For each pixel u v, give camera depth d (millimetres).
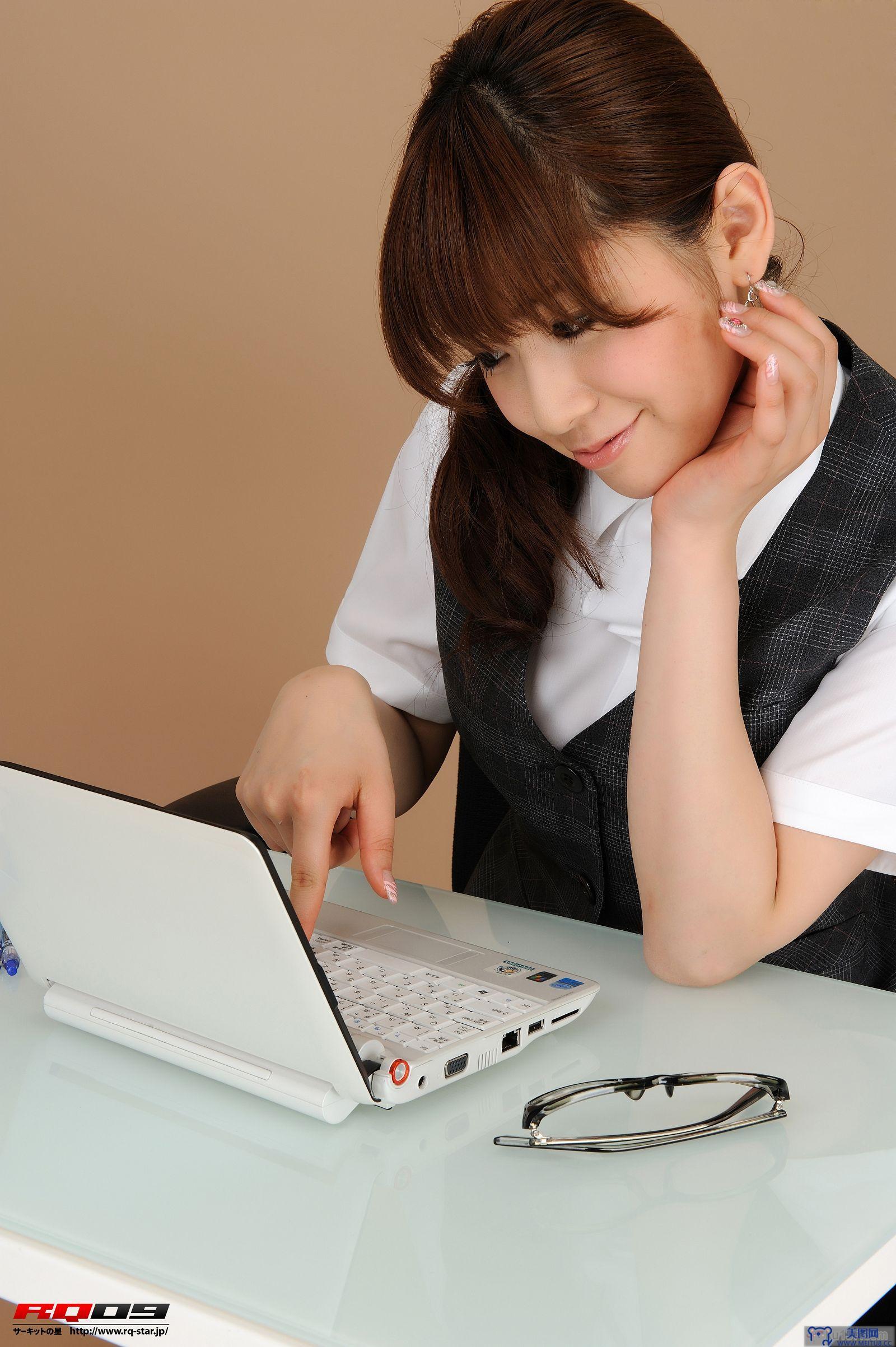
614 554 900
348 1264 466
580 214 630
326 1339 425
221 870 518
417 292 666
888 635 796
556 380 679
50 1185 517
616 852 945
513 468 887
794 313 711
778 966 892
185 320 2090
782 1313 438
